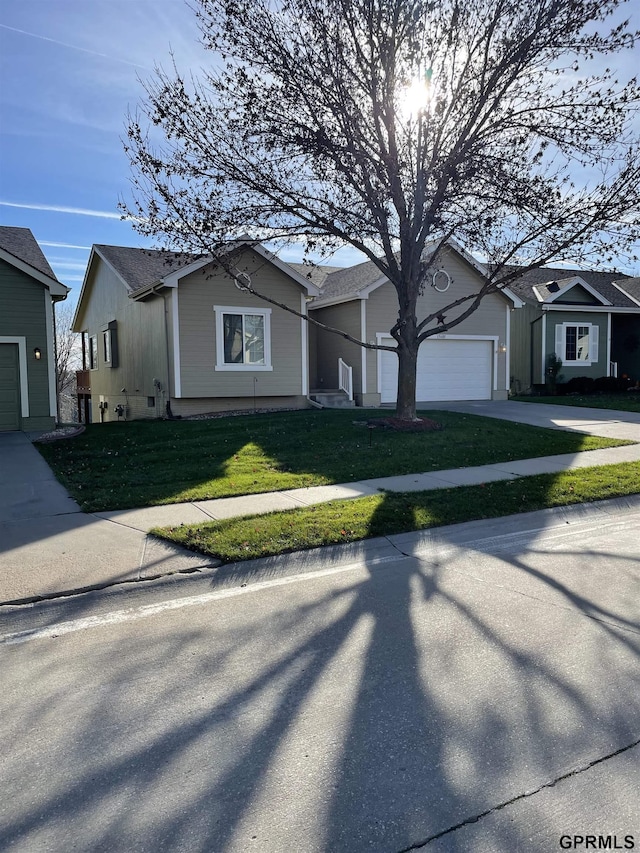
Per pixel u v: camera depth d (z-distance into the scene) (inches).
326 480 338.6
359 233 454.3
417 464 379.6
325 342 842.2
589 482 336.5
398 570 210.8
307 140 411.2
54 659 147.6
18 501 296.7
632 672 138.1
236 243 499.2
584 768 105.0
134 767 107.0
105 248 842.2
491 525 271.0
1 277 542.0
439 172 428.8
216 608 177.8
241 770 105.9
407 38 410.9
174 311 627.8
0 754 111.0
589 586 193.9
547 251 454.0
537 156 418.9
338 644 153.5
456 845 88.3
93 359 996.6
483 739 113.7
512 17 405.7
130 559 213.0
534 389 972.6
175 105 404.2
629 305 1036.5
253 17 394.0
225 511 276.1
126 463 390.0
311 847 88.2
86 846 88.7
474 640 155.0
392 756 109.1
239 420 569.6
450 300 810.2
